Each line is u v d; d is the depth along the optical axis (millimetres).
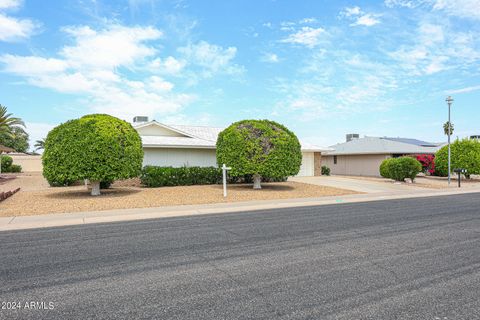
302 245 6941
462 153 27734
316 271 5273
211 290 4520
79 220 10250
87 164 14648
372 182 24844
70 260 5949
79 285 4734
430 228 8711
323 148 30734
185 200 14711
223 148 19125
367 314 3789
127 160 15383
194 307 3994
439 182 26125
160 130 25688
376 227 8867
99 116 15984
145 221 10148
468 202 14602
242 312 3852
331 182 24391
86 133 14852
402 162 25016
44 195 16078
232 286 4664
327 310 3893
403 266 5500
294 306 4004
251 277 5027
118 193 16906
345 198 16203
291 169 18812
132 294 4402
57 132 15375
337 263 5688
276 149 18469
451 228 8703
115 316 3779
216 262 5789
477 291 4430
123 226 9297
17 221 10016
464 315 3766
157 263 5750
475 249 6555
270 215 11141
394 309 3914
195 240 7461
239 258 6020
